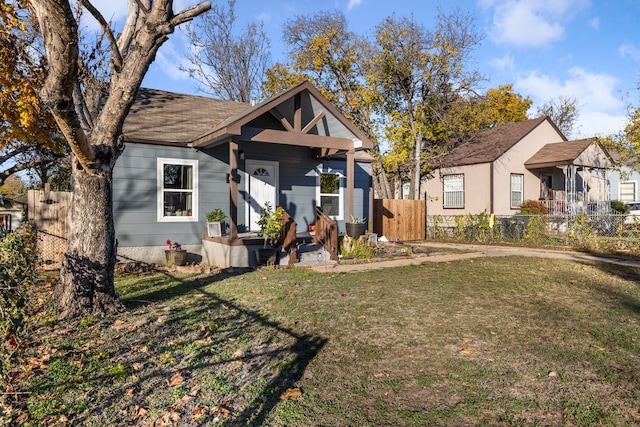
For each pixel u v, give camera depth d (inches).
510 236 660.7
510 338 186.9
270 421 116.4
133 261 411.5
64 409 122.1
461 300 257.4
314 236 456.4
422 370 152.6
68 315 218.1
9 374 131.6
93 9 217.6
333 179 564.4
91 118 285.7
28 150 462.9
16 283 138.9
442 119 820.0
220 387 137.1
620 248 525.0
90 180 226.1
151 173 423.5
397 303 249.0
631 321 212.8
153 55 219.0
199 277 344.5
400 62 811.4
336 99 908.0
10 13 321.7
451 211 879.1
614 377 145.9
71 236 226.5
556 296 269.6
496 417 119.8
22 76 350.0
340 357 164.6
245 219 485.4
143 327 203.0
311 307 239.5
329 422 116.1
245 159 485.4
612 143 744.3
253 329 199.2
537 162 823.7
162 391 134.4
